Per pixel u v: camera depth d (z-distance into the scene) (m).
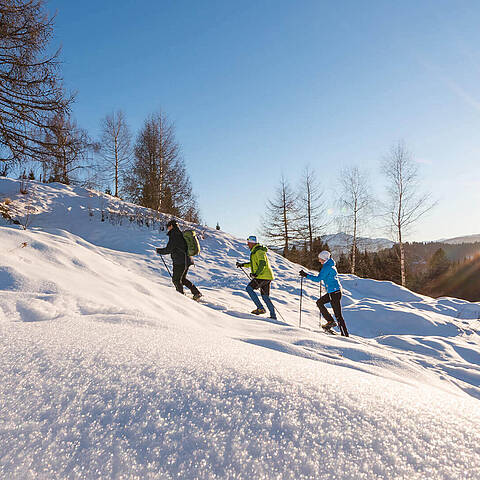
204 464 0.57
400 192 18.06
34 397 0.72
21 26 8.12
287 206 25.83
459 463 0.58
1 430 0.61
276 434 0.65
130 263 9.26
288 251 25.48
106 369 0.87
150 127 20.56
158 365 0.92
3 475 0.51
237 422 0.68
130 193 20.97
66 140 9.58
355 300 9.55
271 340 2.38
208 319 3.64
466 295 37.16
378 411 0.75
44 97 8.72
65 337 1.12
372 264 24.58
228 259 12.74
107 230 12.61
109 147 21.58
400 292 10.73
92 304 2.23
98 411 0.69
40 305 1.97
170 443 0.61
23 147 8.93
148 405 0.72
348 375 1.06
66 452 0.57
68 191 15.56
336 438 0.64
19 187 13.76
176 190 19.86
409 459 0.59
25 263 3.16
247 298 7.83
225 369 0.93
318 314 7.56
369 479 0.54
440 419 0.74
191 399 0.75
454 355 4.74
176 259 5.69
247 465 0.57
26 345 1.00
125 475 0.53
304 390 0.82
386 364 2.56
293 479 0.54
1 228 4.11
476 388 3.09
